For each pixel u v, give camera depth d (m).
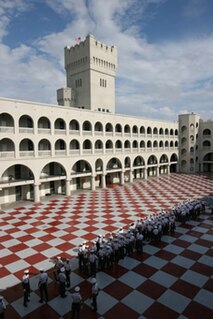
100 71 50.81
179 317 11.86
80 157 40.88
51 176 37.97
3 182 32.09
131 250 18.58
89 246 19.66
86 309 12.42
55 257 18.16
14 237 22.09
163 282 14.80
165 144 64.75
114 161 52.62
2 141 33.62
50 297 13.48
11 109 31.47
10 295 13.73
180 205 28.44
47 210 30.80
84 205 33.19
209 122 67.06
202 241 20.78
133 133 52.16
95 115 42.97
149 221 22.33
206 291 13.91
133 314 12.07
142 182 52.44
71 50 52.19
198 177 58.69
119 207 31.97
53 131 36.47
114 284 14.61
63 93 50.62
